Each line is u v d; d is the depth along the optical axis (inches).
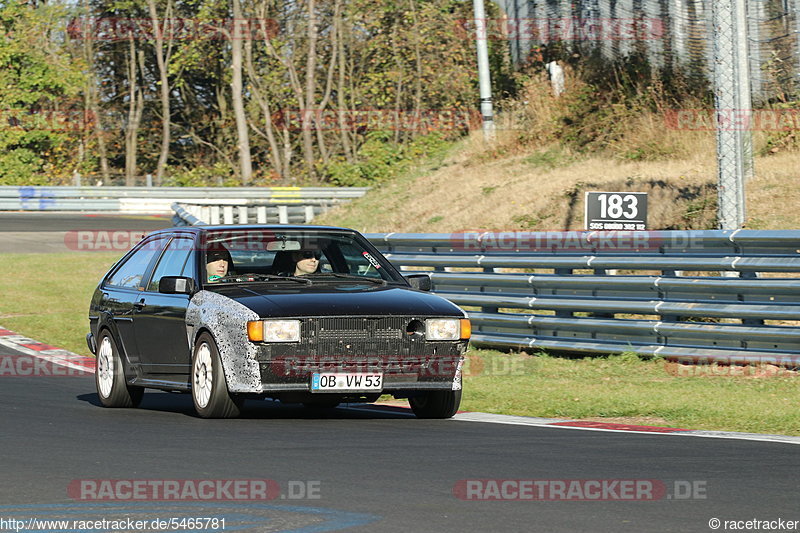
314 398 1107.3
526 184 2723.9
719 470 834.8
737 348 1469.0
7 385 1492.4
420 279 1239.5
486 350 1787.6
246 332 1080.8
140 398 1314.0
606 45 3102.9
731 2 1658.5
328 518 669.9
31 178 7003.0
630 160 2659.9
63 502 718.5
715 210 2079.2
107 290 1366.9
